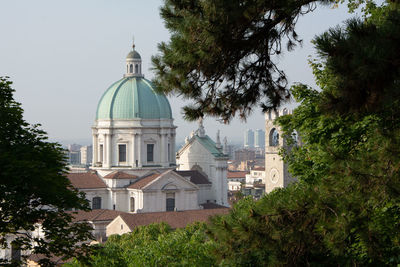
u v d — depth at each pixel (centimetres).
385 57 2136
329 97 2361
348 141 3691
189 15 2883
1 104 5241
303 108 4797
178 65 3072
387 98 2217
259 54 3219
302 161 4897
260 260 3120
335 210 2773
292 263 3030
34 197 4978
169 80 3128
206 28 2875
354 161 2678
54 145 5397
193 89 3203
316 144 4409
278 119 5272
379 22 2433
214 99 3303
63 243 5041
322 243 2953
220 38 2923
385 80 2194
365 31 2217
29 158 5022
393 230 2947
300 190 3072
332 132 4131
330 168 2778
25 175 4672
